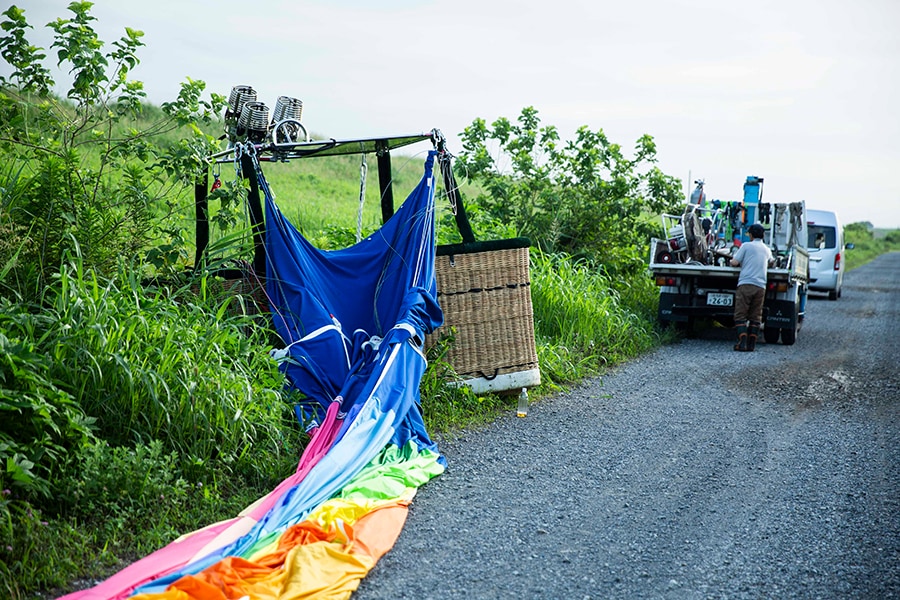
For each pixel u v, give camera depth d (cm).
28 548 399
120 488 461
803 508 546
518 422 746
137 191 675
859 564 456
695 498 561
